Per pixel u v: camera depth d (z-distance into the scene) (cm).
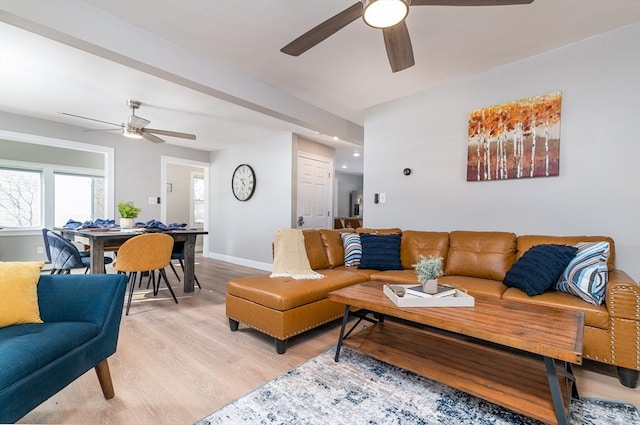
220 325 269
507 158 286
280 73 302
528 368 170
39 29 187
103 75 290
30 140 418
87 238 333
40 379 121
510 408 137
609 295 180
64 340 135
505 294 216
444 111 330
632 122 231
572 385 160
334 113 418
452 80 322
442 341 206
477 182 307
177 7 204
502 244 267
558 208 262
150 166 550
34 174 572
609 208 239
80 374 142
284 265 285
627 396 167
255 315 232
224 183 620
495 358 182
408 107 359
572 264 207
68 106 376
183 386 174
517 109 280
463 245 287
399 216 367
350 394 167
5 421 108
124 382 178
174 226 404
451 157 325
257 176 554
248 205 570
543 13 215
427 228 344
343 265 334
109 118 424
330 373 189
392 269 304
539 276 211
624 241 233
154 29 228
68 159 602
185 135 390
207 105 370
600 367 200
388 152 377
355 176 1033
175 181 750
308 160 543
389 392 169
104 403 158
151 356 210
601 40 242
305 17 216
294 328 222
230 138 539
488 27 231
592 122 246
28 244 548
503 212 291
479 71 302
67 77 295
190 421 145
